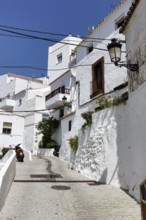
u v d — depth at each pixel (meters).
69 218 5.66
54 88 27.72
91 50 19.44
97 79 17.89
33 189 8.45
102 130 10.38
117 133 9.32
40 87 40.34
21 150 18.02
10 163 8.53
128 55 8.96
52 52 34.81
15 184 9.19
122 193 8.00
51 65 34.41
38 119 32.34
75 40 31.62
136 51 8.18
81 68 20.03
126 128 8.74
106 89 16.11
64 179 10.45
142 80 7.56
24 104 35.59
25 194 7.73
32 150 30.02
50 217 5.69
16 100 37.88
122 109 9.16
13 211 6.06
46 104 27.02
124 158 8.69
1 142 31.08
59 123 24.89
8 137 31.72
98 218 5.70
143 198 4.48
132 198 7.42
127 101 8.83
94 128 11.15
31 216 5.73
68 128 21.69
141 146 7.33
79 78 20.12
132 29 8.66
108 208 6.46
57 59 33.84
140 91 7.61
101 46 17.55
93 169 10.73
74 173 12.41
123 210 6.31
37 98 33.25
